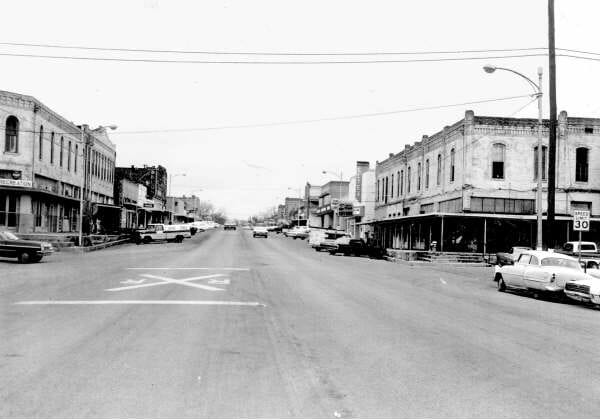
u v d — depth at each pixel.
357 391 6.68
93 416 5.63
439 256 39.56
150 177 95.06
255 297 15.46
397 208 59.12
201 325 10.96
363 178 73.06
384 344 9.53
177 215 131.38
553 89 24.00
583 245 38.16
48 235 40.41
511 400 6.50
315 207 121.75
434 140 48.94
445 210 45.88
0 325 10.70
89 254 35.31
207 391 6.54
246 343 9.33
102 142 64.31
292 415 5.77
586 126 42.41
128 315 12.02
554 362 8.60
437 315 13.26
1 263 26.56
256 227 75.00
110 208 64.75
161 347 8.88
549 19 24.05
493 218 39.69
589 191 42.09
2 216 41.06
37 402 6.05
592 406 6.35
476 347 9.55
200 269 24.31
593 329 12.25
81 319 11.45
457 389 6.89
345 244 43.88
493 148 42.31
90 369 7.45
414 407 6.12
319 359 8.30
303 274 23.28
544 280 18.23
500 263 33.06
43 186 45.25
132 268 24.39
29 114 42.12
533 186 42.12
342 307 13.98
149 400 6.17
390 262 38.59
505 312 14.46
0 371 7.31
